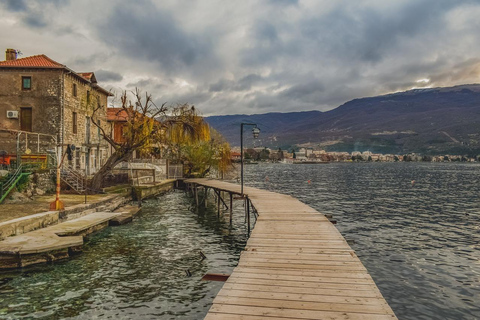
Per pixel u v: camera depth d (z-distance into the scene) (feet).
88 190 106.52
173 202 126.52
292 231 49.78
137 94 112.06
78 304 37.42
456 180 288.30
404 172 453.99
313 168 615.98
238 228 82.33
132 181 134.10
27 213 68.08
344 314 22.90
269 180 281.13
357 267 33.09
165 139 130.62
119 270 48.44
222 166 209.26
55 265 49.78
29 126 113.39
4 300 38.04
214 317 22.50
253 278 30.07
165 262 52.70
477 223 92.43
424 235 76.79
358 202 140.56
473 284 46.29
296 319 22.25
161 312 35.91
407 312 38.01
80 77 124.57
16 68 112.06
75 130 125.18
